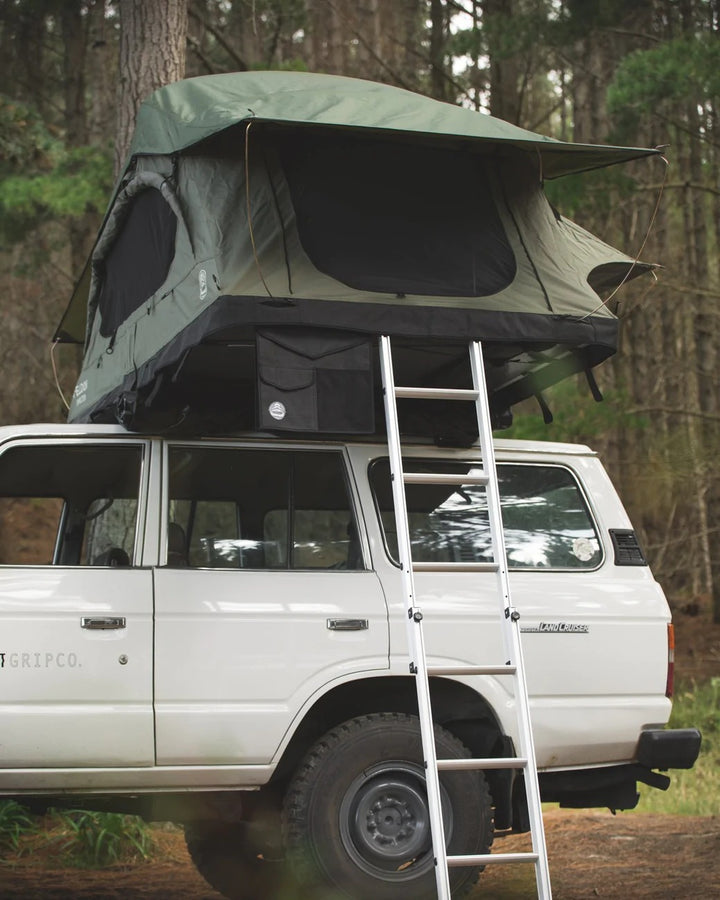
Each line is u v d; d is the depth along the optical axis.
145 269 5.52
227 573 4.97
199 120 4.93
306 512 5.23
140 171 5.50
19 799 4.94
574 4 12.88
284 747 4.85
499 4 14.41
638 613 5.36
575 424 12.17
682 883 6.11
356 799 4.90
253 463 5.24
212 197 4.86
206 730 4.77
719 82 10.70
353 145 5.04
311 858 4.82
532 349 5.22
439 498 5.39
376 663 4.99
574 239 5.65
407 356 5.28
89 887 6.05
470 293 4.99
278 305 4.62
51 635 4.68
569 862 6.81
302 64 11.74
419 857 4.95
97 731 4.66
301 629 4.94
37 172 12.88
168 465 5.12
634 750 5.28
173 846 7.18
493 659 5.12
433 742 4.44
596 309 5.11
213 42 16.30
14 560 12.32
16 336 21.30
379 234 4.96
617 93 11.24
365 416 4.71
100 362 6.10
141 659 4.75
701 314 18.38
